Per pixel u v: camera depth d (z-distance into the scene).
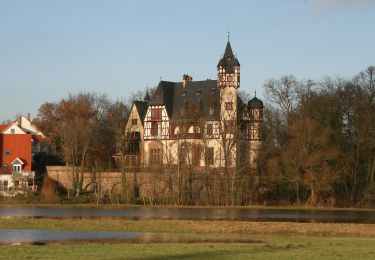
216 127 107.88
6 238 49.28
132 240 47.91
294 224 61.09
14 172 105.94
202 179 96.12
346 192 96.06
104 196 98.12
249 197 95.19
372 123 95.75
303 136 92.12
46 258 33.34
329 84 129.50
